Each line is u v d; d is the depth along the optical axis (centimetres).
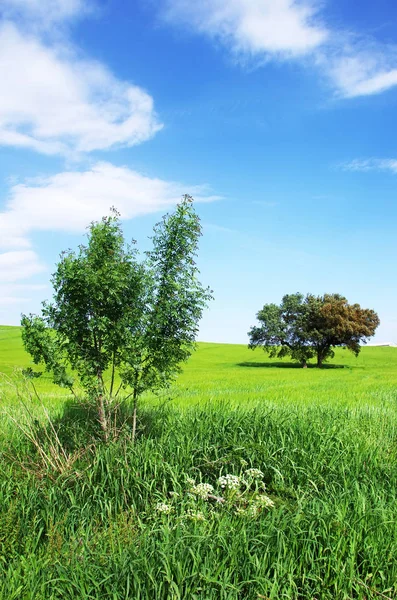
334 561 582
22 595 529
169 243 1107
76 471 862
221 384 2936
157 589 519
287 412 1291
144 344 1068
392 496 779
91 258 1066
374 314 7638
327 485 868
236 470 923
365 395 2145
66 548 610
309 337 6956
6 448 1055
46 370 1089
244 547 586
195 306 1106
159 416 1226
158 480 859
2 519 685
